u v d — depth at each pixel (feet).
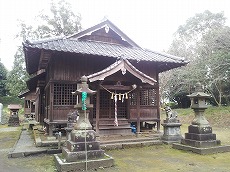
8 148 39.32
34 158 31.42
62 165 23.67
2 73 158.61
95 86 41.34
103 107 46.21
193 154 32.78
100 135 43.01
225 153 33.32
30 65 56.70
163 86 100.63
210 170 24.67
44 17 96.02
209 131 35.55
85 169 24.48
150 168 25.68
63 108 42.80
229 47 76.48
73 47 43.57
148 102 50.93
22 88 117.08
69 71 44.39
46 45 40.68
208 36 86.17
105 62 47.67
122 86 42.52
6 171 25.11
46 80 53.47
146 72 51.11
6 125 92.38
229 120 72.43
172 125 41.24
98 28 51.08
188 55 92.68
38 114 71.87
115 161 29.09
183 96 111.04
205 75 81.51
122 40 54.34
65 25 96.02
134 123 49.90
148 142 39.91
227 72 76.84
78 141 25.84
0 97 151.02
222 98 93.97
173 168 25.58
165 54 53.42
